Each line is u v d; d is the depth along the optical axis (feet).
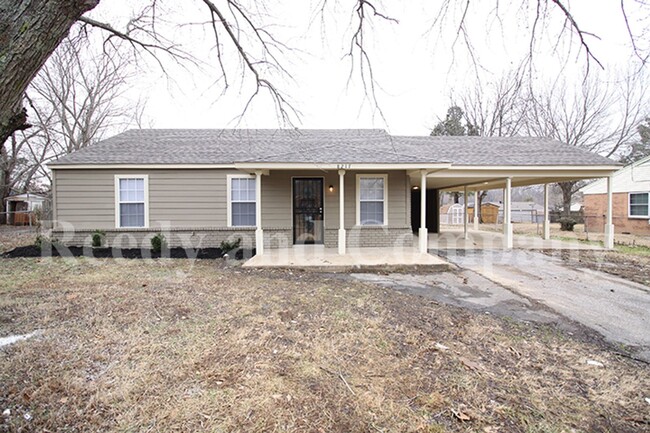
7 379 8.18
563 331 12.36
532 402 7.72
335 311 14.06
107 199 31.12
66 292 16.40
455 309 14.75
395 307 14.80
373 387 8.22
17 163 66.80
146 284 18.33
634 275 21.95
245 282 19.30
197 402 7.45
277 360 9.55
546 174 32.27
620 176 50.14
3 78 5.22
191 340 10.80
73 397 7.53
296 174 31.55
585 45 11.19
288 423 6.81
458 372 9.05
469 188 48.16
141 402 7.40
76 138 58.65
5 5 5.17
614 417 7.23
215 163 31.14
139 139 36.52
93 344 10.35
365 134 39.45
